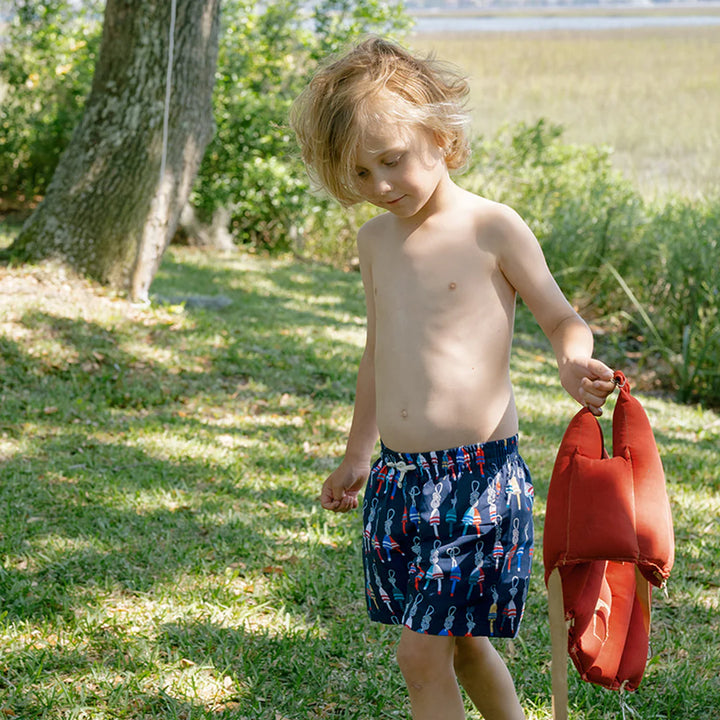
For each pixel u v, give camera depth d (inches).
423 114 78.6
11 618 121.8
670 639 125.9
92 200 298.8
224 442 206.1
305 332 315.6
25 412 211.3
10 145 508.4
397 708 107.0
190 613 124.6
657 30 1971.0
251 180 471.2
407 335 85.3
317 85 81.5
